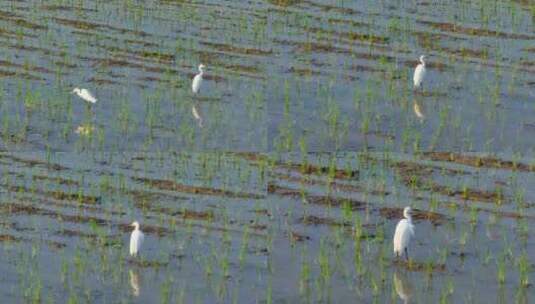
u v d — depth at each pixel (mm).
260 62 32188
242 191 25672
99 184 25922
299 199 25359
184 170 26500
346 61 32375
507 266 22938
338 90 30422
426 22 35250
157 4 36250
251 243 23641
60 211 24812
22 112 28797
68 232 24031
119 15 35219
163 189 25750
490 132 28406
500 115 29203
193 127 28344
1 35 33406
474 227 24391
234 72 31422
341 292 21984
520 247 23641
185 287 22094
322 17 35500
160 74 31250
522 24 35125
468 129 28500
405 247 22875
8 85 30203
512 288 22188
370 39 33906
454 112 29312
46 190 25625
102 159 26906
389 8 36344
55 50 32500
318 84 30750
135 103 29500
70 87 30266
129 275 22484
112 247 23484
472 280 22438
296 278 22453
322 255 22938
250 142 27703
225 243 23641
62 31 33875
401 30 34594
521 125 28781
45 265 22781
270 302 21531
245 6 36406
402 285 22219
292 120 28672
